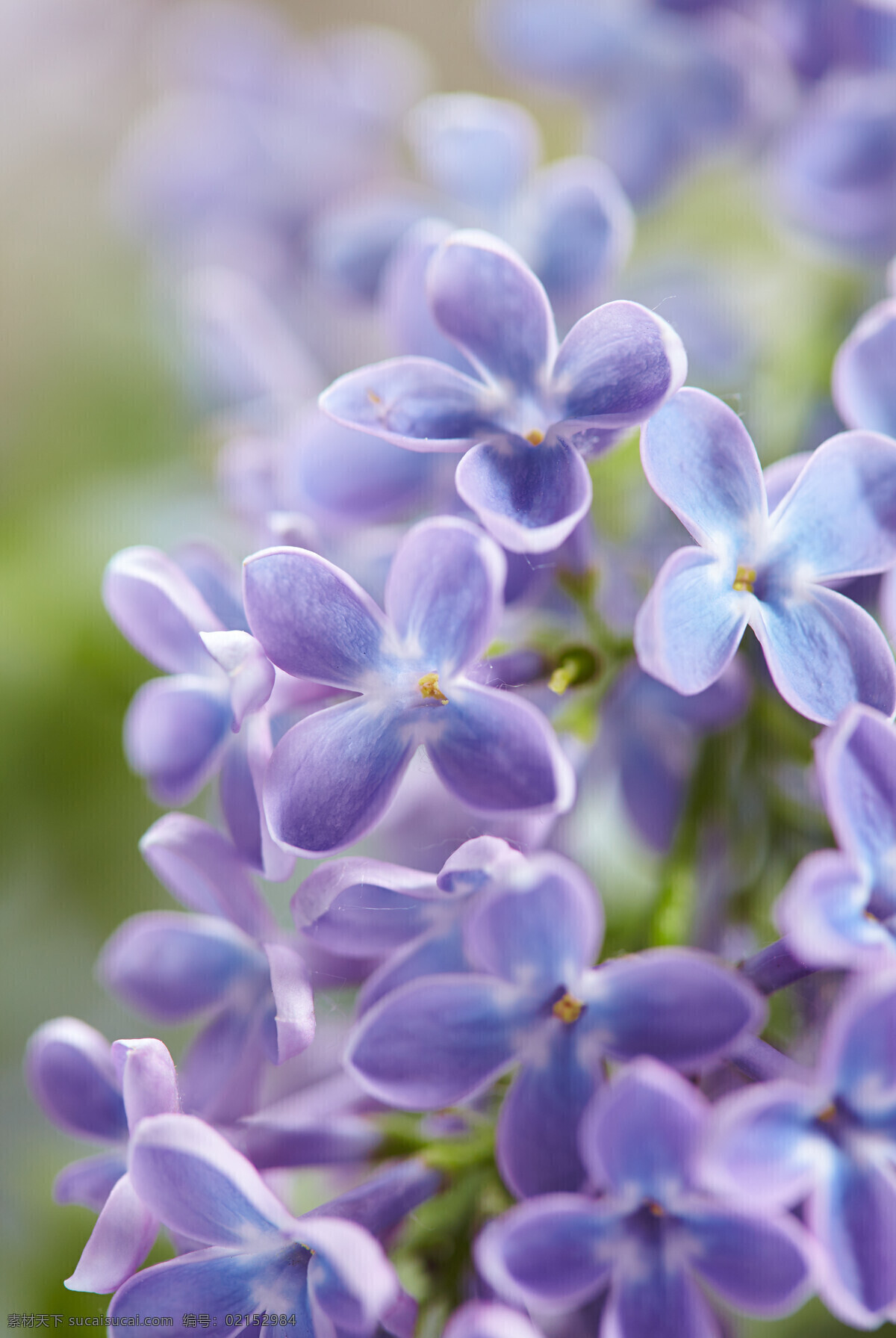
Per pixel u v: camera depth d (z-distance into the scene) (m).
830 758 0.17
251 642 0.18
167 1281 0.18
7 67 0.36
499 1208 0.18
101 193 0.35
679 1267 0.17
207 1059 0.19
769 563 0.18
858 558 0.18
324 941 0.18
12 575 0.28
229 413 0.25
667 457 0.18
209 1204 0.17
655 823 0.21
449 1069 0.17
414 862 0.20
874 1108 0.17
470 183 0.23
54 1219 0.25
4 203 0.34
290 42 0.28
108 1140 0.19
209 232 0.28
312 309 0.27
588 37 0.24
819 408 0.22
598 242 0.21
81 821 0.27
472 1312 0.17
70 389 0.30
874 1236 0.17
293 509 0.20
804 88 0.23
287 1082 0.19
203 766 0.19
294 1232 0.17
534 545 0.18
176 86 0.36
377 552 0.20
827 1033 0.17
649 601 0.17
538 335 0.18
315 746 0.18
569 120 0.32
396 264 0.22
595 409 0.18
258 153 0.27
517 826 0.19
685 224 0.26
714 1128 0.17
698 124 0.24
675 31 0.24
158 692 0.19
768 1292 0.17
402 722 0.18
